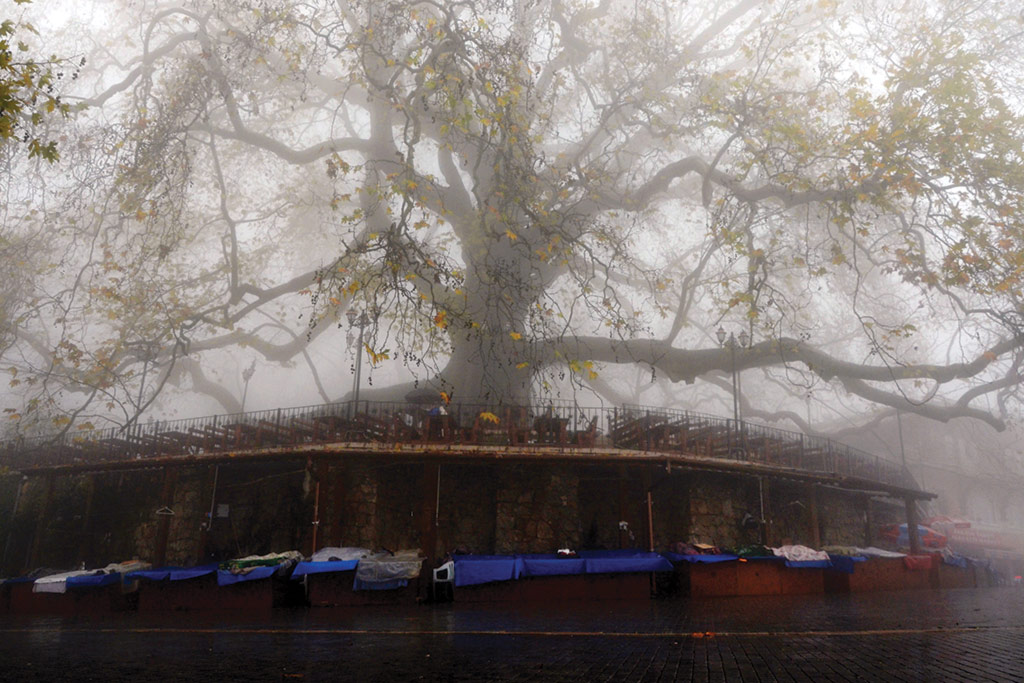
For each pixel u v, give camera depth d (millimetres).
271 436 19000
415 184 19859
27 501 21750
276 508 19469
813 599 16812
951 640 9602
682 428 19078
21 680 7172
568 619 12336
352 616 13453
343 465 17328
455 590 15938
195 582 16375
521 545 17938
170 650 9375
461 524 18797
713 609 14086
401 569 15617
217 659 8453
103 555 20859
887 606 15070
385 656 8461
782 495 21984
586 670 7312
